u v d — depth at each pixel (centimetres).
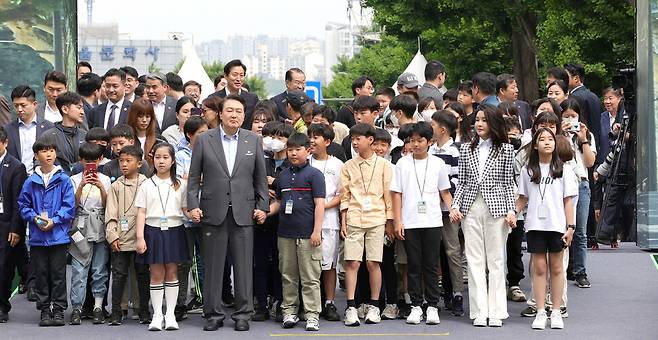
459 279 1130
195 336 1045
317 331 1065
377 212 1094
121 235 1096
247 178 1083
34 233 1098
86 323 1116
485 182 1089
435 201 1097
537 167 1070
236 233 1078
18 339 1037
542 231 1067
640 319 1112
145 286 1106
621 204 1566
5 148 1136
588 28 2569
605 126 1630
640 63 1523
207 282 1082
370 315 1101
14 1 1492
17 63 1494
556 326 1069
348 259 1091
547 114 1117
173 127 1298
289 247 1086
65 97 1234
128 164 1098
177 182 1094
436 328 1074
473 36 3497
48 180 1104
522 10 2856
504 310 1090
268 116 1211
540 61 3084
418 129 1096
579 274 1292
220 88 1673
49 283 1111
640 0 1527
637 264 1449
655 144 1519
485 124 1089
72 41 1563
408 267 1103
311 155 1124
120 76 1367
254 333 1059
